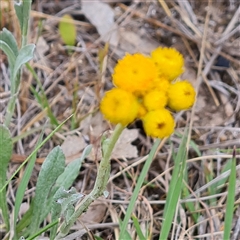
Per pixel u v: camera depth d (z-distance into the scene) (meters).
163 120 0.27
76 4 0.55
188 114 0.45
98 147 0.41
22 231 0.37
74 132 0.43
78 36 0.52
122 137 0.42
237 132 0.43
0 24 0.51
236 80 0.48
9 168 0.41
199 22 0.53
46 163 0.35
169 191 0.37
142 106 0.28
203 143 0.43
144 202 0.39
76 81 0.46
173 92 0.28
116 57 0.50
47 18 0.53
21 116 0.45
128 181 0.40
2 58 0.49
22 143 0.43
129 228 0.38
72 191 0.33
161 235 0.34
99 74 0.47
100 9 0.54
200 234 0.37
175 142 0.43
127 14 0.54
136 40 0.52
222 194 0.38
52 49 0.51
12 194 0.39
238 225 0.37
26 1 0.37
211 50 0.50
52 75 0.49
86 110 0.46
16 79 0.38
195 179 0.41
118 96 0.27
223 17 0.53
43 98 0.44
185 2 0.54
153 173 0.41
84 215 0.38
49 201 0.36
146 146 0.43
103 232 0.38
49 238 0.37
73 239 0.36
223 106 0.46
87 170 0.41
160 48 0.29
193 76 0.49
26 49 0.36
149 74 0.27
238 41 0.51
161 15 0.54
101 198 0.39
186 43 0.51
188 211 0.38
